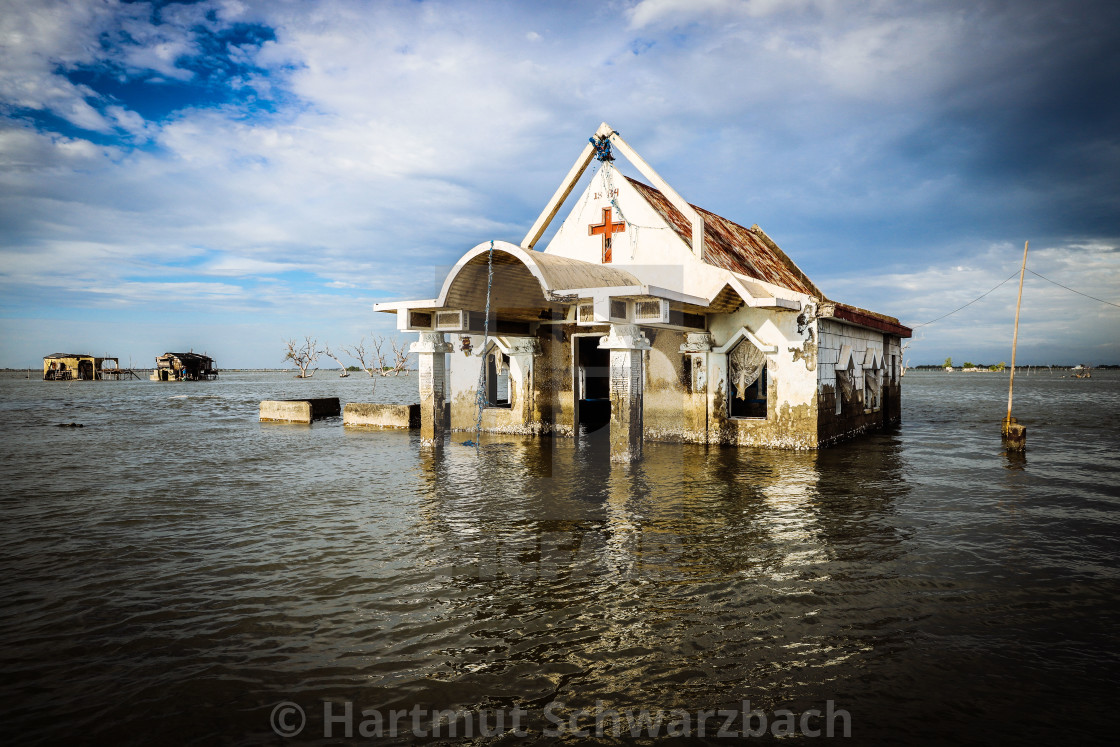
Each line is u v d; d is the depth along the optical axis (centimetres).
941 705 462
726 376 1798
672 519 977
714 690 483
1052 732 429
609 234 1867
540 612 626
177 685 494
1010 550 823
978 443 1922
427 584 706
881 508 1049
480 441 1925
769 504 1076
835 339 1823
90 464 1599
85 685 495
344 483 1304
